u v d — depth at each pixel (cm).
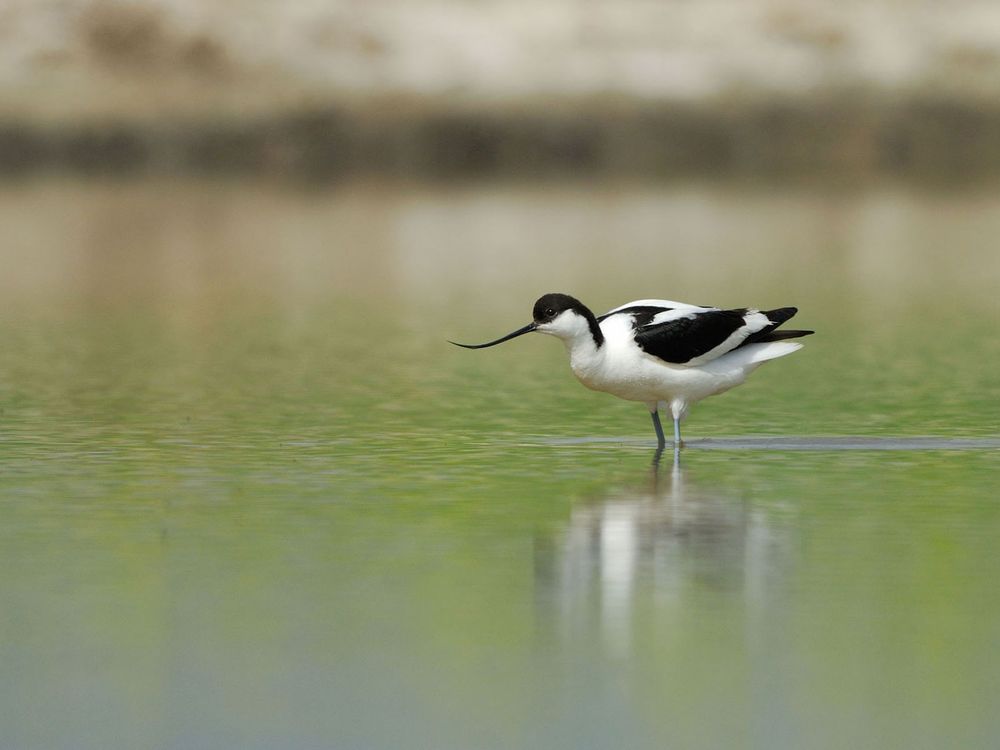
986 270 2808
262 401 1678
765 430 1507
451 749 729
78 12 4456
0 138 4359
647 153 4538
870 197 4038
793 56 4609
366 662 836
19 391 1741
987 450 1404
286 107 4416
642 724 754
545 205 3853
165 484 1261
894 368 1877
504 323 2284
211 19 4494
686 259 2956
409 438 1467
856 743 732
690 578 985
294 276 2791
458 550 1052
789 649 851
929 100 4572
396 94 4462
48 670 827
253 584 973
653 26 4647
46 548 1058
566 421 1563
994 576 980
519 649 854
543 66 4559
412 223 3528
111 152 4384
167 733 751
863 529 1103
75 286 2672
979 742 731
